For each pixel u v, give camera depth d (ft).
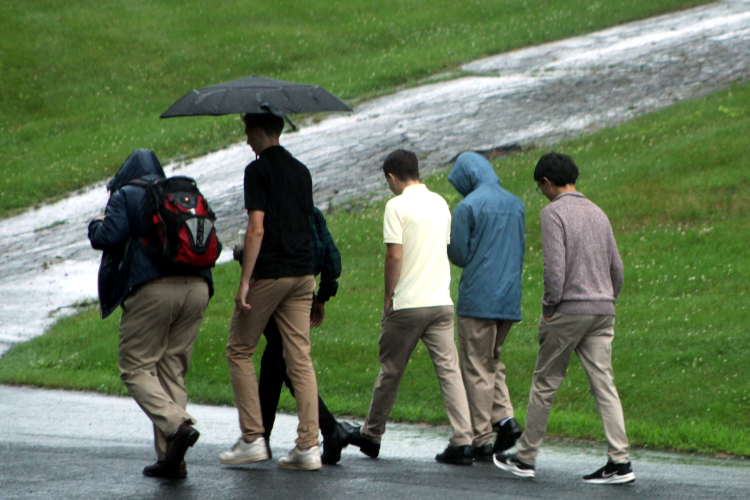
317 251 68.54
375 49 380.17
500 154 241.76
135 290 56.80
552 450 85.15
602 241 64.23
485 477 63.36
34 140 299.79
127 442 76.84
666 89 281.33
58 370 130.00
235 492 52.65
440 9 426.92
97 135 297.94
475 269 73.31
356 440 73.97
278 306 63.31
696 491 59.41
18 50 372.38
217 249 57.77
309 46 382.01
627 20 395.55
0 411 97.14
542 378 64.59
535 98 290.97
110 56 373.81
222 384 120.98
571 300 62.85
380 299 154.71
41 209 243.60
